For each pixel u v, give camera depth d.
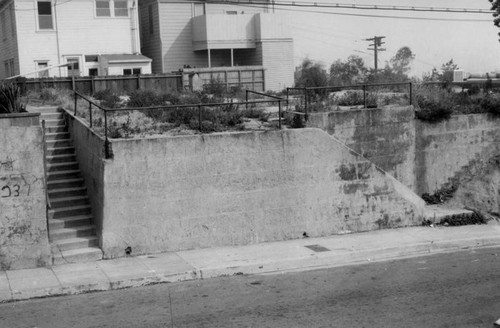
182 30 40.12
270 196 14.41
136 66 35.59
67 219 13.67
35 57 34.44
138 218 13.19
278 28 40.53
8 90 14.19
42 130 12.27
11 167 12.06
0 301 10.67
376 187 15.56
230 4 41.28
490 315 9.42
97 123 15.11
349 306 10.01
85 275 11.74
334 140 15.00
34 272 11.97
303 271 12.55
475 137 18.98
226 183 13.97
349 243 14.21
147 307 10.20
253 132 14.16
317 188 14.90
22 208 12.17
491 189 18.22
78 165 15.41
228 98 23.39
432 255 13.83
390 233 15.24
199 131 14.74
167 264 12.49
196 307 10.15
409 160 17.91
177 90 24.23
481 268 12.48
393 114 17.55
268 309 9.95
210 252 13.45
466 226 16.20
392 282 11.49
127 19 36.41
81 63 35.44
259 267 12.52
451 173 18.72
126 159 13.01
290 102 20.58
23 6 33.94
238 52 41.81
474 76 42.00
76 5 35.03
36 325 9.41
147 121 15.95
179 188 13.52
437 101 18.70
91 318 9.69
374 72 42.97
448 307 9.85
